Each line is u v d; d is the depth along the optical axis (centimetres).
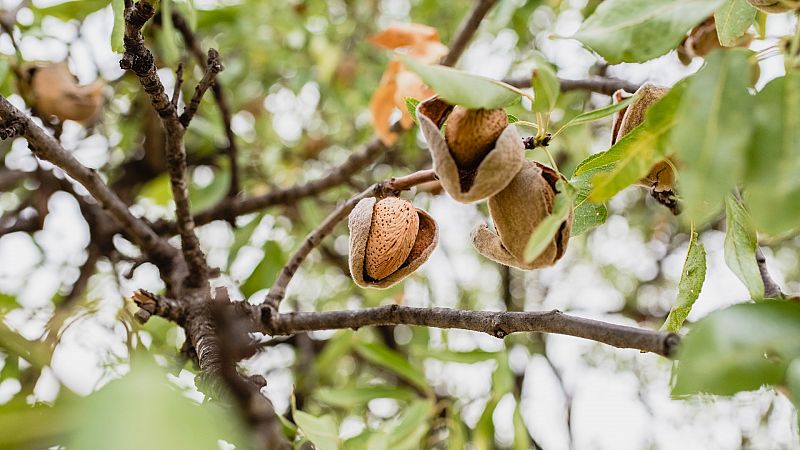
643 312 135
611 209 128
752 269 60
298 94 114
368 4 126
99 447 35
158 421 37
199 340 62
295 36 117
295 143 123
